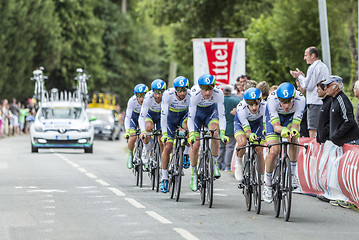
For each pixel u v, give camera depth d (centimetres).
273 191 1758
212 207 1877
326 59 2928
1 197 2045
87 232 1485
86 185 2373
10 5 6956
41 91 5134
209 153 1880
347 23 4394
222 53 3725
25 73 7550
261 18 4881
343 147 1931
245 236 1449
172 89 2027
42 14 7762
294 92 1698
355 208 1898
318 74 2406
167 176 2098
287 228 1557
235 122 1930
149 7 6738
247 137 1877
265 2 6175
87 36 9219
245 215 1739
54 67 8288
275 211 1739
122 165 3231
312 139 2162
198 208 1852
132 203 1931
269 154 1741
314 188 2116
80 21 9100
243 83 2998
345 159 1906
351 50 4556
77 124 4053
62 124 4019
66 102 4312
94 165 3209
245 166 1844
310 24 4378
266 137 1756
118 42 10619
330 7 4288
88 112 6450
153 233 1473
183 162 2034
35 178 2591
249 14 6325
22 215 1712
